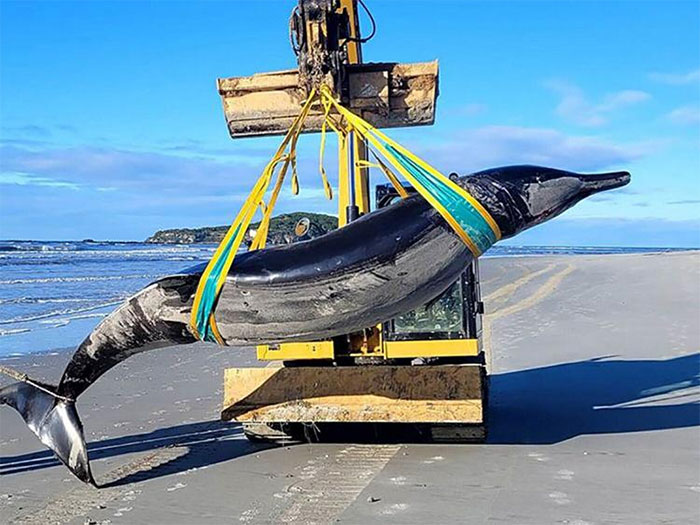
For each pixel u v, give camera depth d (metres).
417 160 5.92
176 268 48.00
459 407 6.86
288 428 7.55
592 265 31.95
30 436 8.37
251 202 6.07
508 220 5.85
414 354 7.03
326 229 7.61
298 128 6.48
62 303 25.70
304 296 5.77
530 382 10.41
